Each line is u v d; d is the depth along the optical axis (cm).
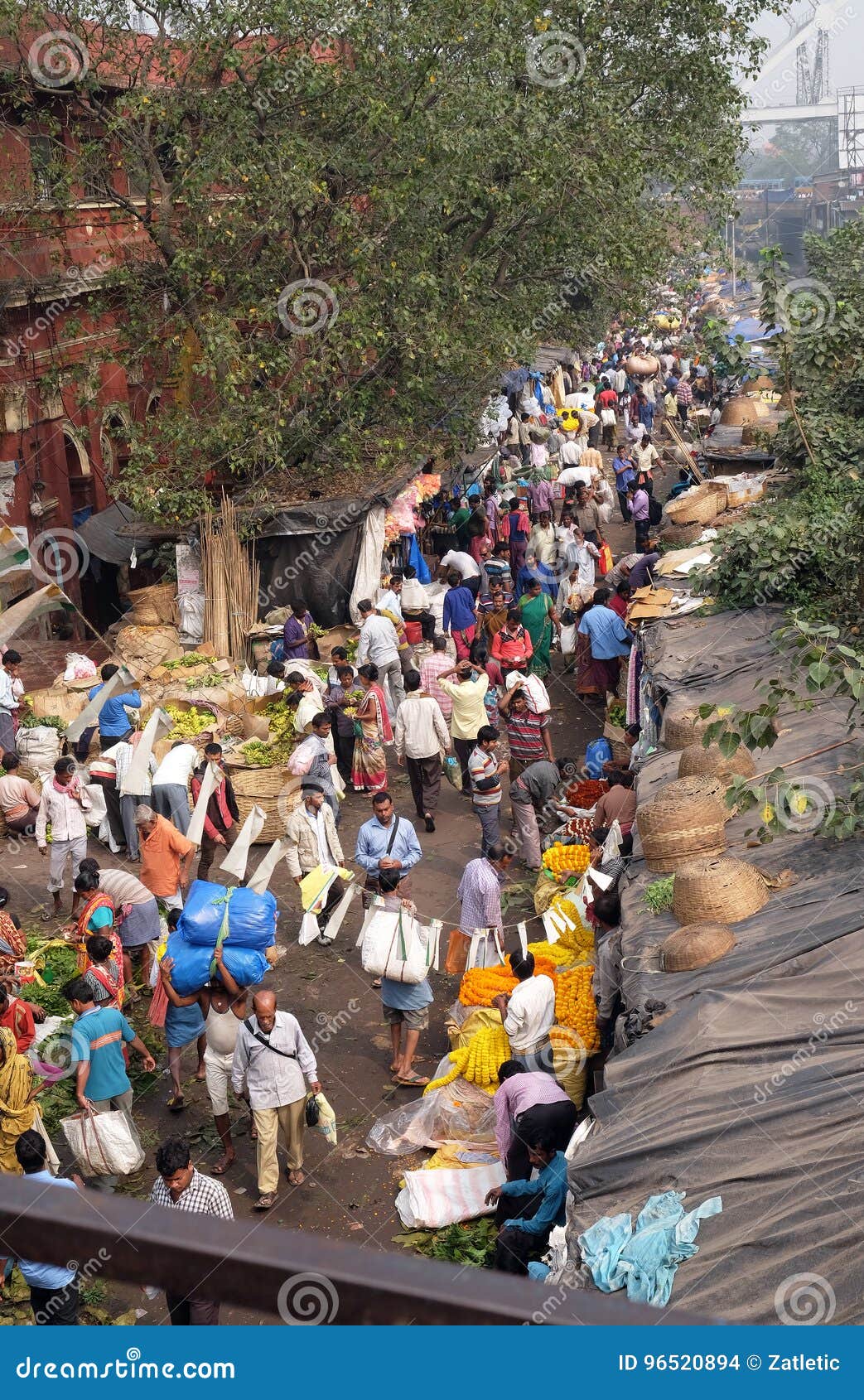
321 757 1338
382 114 1827
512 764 1454
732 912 816
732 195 2695
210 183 1830
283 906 1349
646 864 946
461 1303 91
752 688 1182
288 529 1942
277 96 1866
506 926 1223
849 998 700
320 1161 943
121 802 1457
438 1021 1133
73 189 2011
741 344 1881
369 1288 91
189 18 1789
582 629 1806
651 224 2361
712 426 2922
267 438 1853
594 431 3397
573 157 2064
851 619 1295
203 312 1953
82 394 2055
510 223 2133
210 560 1909
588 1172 608
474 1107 957
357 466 1995
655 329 3556
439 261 2147
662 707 1254
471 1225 862
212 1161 950
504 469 2780
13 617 1891
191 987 950
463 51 1977
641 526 2439
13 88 1866
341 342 1855
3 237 1906
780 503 1577
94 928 1059
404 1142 950
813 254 1947
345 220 1858
